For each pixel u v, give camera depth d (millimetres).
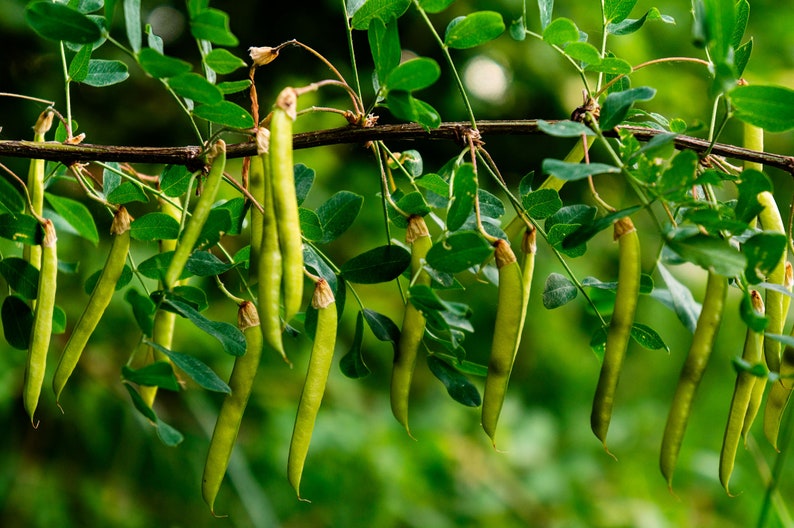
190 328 969
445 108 1281
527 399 1298
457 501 1074
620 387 1369
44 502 905
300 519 986
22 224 714
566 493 1139
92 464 948
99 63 733
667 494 1200
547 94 1283
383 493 1013
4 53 1156
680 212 705
